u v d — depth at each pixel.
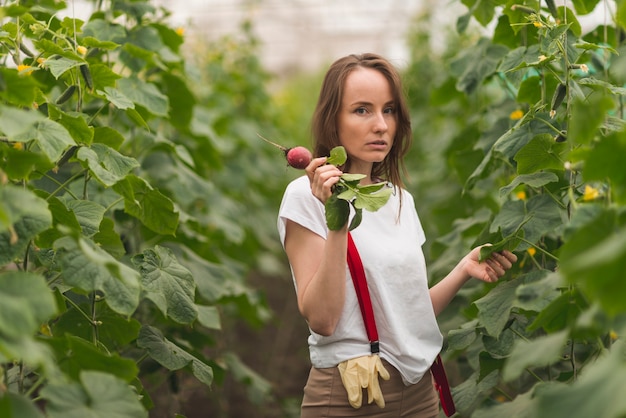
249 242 5.00
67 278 1.70
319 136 2.11
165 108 2.86
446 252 3.18
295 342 5.41
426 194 4.84
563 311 1.77
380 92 2.04
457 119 4.49
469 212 3.80
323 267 1.84
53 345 1.65
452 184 4.67
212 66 5.34
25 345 1.33
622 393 1.10
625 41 2.49
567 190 2.33
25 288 1.39
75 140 2.04
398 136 2.19
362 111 2.04
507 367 1.47
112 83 2.33
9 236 1.59
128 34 2.99
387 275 2.00
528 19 2.37
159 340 2.29
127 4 3.01
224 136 5.29
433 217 3.94
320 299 1.86
